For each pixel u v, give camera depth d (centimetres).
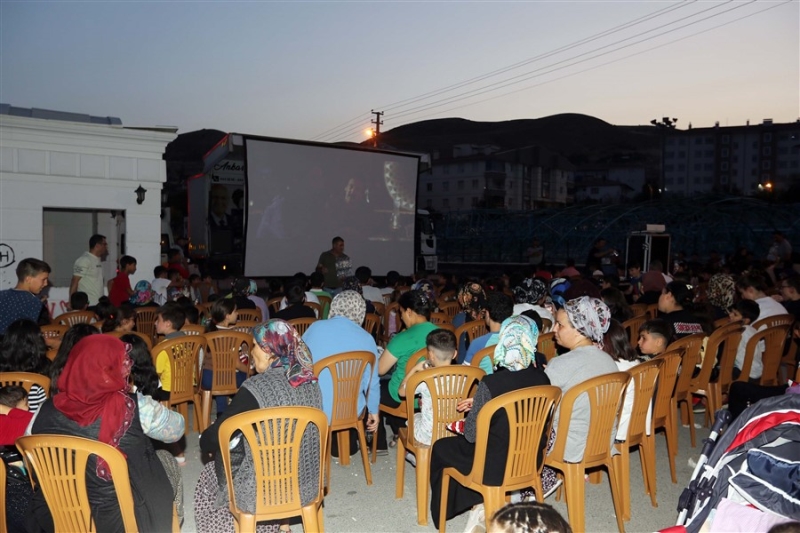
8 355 364
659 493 409
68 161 917
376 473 443
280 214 1347
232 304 531
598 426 333
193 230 2008
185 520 362
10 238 885
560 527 146
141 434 263
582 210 2609
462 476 320
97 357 254
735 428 244
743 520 214
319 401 293
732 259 1490
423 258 2045
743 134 8950
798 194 5469
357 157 1434
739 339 528
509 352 315
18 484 281
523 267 2809
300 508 279
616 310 623
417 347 452
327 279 1067
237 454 280
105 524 250
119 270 828
